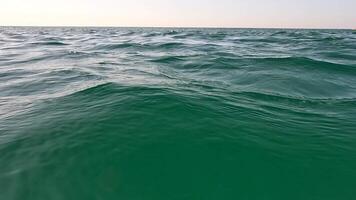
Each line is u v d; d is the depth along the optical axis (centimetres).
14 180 496
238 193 478
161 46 3162
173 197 464
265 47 3128
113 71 1495
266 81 1345
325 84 1338
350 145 640
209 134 649
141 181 497
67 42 4022
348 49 2741
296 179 514
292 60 1833
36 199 453
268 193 479
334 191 485
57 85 1203
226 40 4425
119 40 4366
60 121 719
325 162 566
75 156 562
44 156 566
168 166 537
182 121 702
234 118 750
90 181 493
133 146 593
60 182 490
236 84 1291
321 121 794
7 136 661
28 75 1471
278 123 749
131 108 766
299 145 629
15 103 960
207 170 530
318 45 3288
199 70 1644
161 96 856
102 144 600
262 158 571
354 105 998
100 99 866
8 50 2805
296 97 1093
